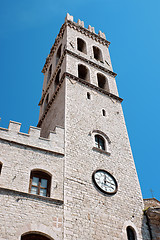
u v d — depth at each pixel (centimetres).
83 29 4722
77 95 3256
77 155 2530
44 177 2231
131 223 2288
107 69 4147
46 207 2003
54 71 4147
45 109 3988
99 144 2864
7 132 2370
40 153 2352
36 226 1869
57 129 2642
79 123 2884
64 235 1909
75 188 2247
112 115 3344
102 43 4812
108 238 2070
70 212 2062
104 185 2442
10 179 2066
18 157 2236
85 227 2038
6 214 1848
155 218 2369
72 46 4169
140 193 2617
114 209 2305
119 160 2800
